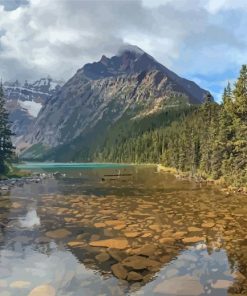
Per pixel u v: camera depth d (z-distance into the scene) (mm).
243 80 42500
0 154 61375
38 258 14094
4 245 15867
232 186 40156
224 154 48625
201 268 12945
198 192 36000
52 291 11039
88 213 23547
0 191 37469
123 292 10984
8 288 11273
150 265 13266
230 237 17156
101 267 13078
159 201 29266
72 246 15695
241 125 42219
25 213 23531
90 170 100000
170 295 10742
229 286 11320
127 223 20359
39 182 51000
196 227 19281
